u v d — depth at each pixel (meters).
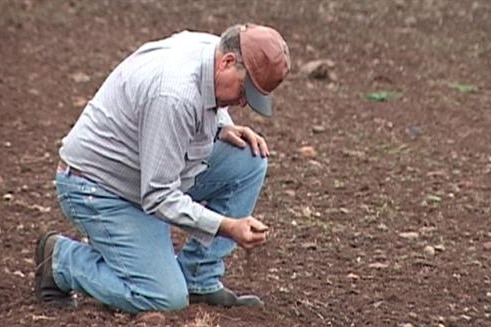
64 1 47.91
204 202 18.50
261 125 32.56
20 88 35.53
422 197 26.52
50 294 18.41
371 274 21.25
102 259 17.80
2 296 19.16
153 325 17.02
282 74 16.19
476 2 49.03
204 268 18.28
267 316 18.41
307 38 43.16
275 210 25.25
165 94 16.27
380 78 38.12
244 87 16.23
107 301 17.64
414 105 35.19
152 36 43.16
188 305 17.77
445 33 44.41
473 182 27.81
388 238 23.47
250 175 18.25
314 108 34.53
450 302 19.98
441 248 22.89
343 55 40.91
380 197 26.47
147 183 16.52
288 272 21.20
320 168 28.78
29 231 23.41
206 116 16.56
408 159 29.75
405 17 46.78
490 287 20.73
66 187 17.52
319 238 23.28
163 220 16.81
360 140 31.52
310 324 18.42
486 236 23.84
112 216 17.33
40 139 30.77
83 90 35.88
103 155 17.16
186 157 16.91
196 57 16.48
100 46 41.28
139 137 16.75
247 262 20.23
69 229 23.59
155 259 17.33
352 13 47.28
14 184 26.78
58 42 41.47
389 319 18.98
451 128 32.81
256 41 16.11
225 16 46.53
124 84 16.86
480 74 39.00
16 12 45.59
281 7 48.16
